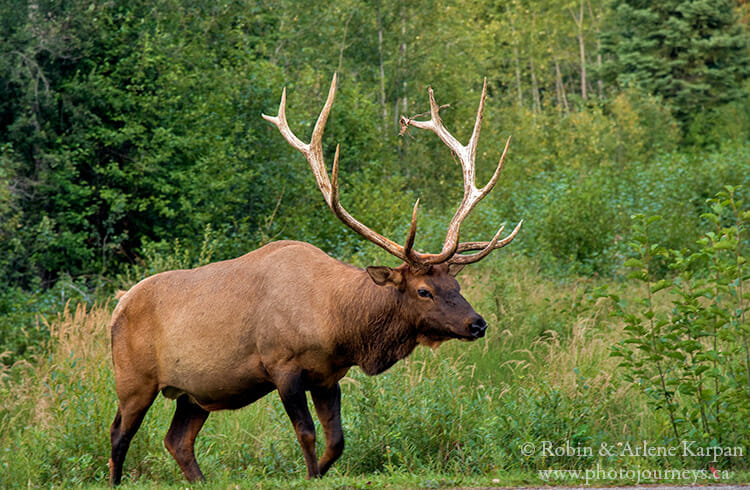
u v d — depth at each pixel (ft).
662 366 76.23
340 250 134.72
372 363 55.01
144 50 131.54
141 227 138.82
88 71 135.33
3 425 72.64
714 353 58.59
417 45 211.61
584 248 136.56
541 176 181.47
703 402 59.88
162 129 132.05
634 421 67.72
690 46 370.73
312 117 159.22
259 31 191.93
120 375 59.52
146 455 65.72
